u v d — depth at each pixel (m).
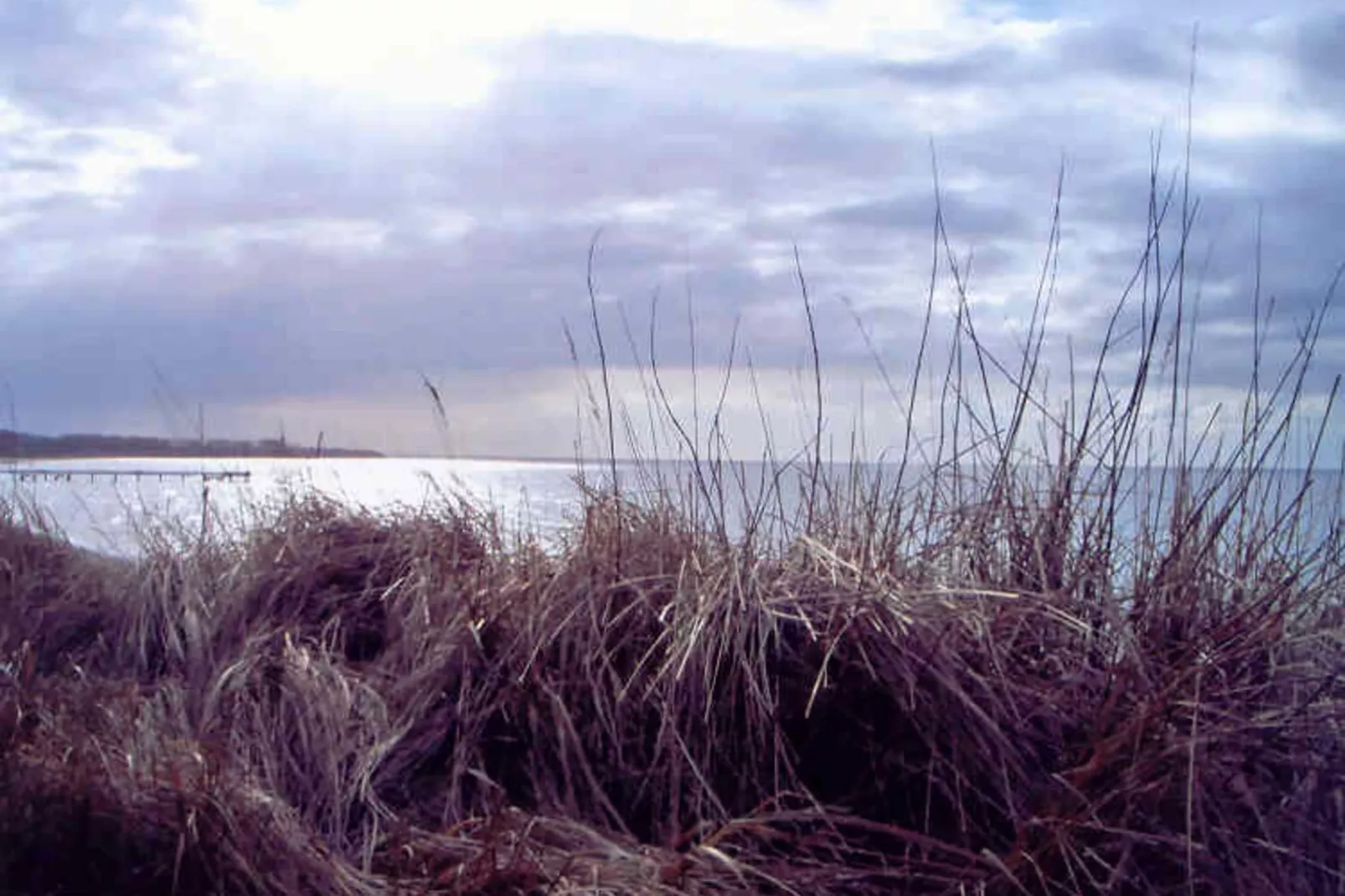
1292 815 3.75
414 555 5.42
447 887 3.56
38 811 3.60
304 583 5.43
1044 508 4.82
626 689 4.20
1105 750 3.70
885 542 4.71
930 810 3.92
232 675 4.73
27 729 4.25
